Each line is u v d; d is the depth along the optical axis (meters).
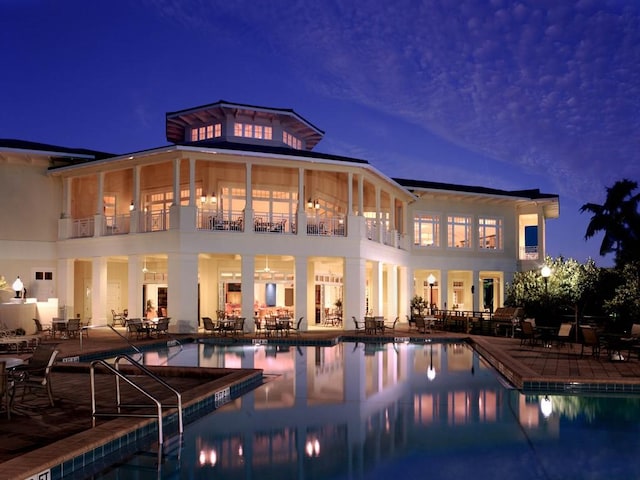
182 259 22.56
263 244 23.52
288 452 7.12
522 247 36.09
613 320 20.39
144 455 6.98
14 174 25.39
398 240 29.94
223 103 30.09
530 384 11.27
